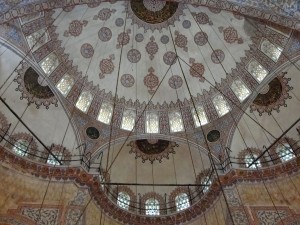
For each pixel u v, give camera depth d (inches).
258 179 549.3
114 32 688.4
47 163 545.6
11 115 555.5
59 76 614.9
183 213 601.3
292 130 595.2
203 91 684.1
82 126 618.5
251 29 617.9
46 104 595.5
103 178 622.5
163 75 713.0
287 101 605.3
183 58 703.7
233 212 513.3
